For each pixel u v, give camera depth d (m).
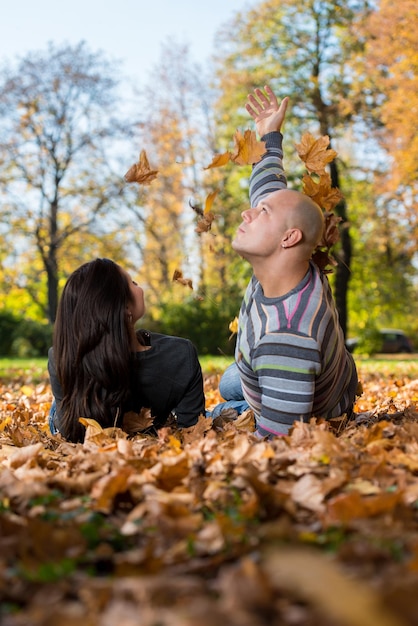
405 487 2.01
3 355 27.14
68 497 2.16
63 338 3.25
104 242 30.70
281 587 1.29
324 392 3.02
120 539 1.69
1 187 29.22
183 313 23.47
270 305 2.90
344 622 1.15
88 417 3.25
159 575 1.45
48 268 29.92
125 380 3.24
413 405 4.05
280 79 24.98
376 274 30.59
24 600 1.37
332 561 1.45
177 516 1.83
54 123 28.98
